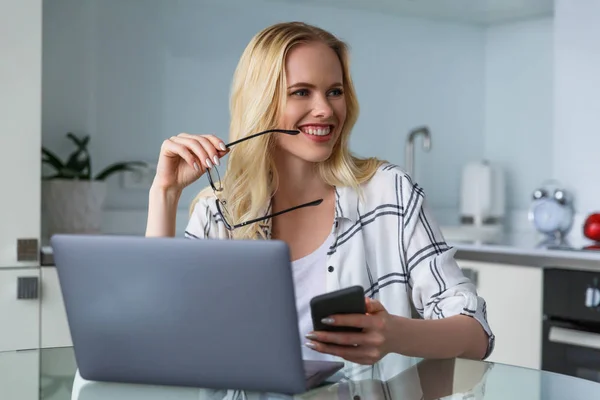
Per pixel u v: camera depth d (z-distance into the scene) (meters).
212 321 1.00
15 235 2.72
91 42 3.31
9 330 2.72
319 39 1.58
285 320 0.98
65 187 3.12
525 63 4.06
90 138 3.32
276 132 1.58
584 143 3.34
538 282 2.87
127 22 3.38
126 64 3.38
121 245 1.02
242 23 3.60
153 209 1.56
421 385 1.12
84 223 3.17
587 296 2.71
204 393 1.06
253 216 1.60
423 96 4.04
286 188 1.63
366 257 1.61
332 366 1.17
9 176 2.71
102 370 1.09
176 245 0.99
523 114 4.07
